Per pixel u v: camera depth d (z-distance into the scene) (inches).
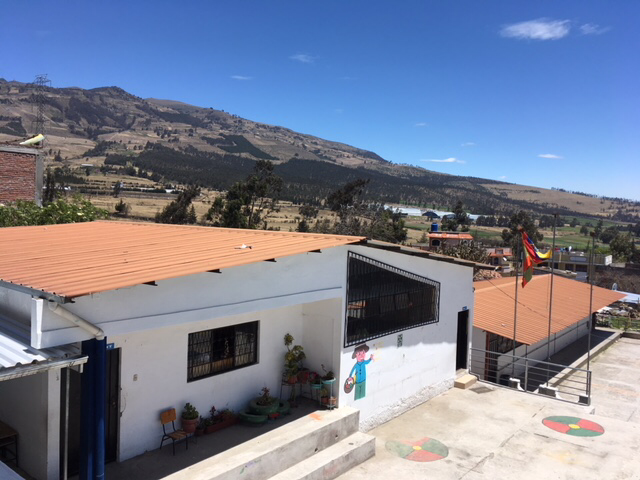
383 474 335.9
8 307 239.1
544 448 391.5
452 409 467.8
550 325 624.1
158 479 259.1
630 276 2233.0
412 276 451.8
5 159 829.2
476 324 597.6
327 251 351.9
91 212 730.8
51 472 254.7
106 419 275.1
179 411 308.3
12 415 276.4
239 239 372.2
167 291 247.3
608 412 550.9
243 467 276.7
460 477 339.0
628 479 345.4
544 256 587.2
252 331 354.6
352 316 380.2
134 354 284.0
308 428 328.8
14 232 453.7
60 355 199.2
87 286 207.8
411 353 457.4
